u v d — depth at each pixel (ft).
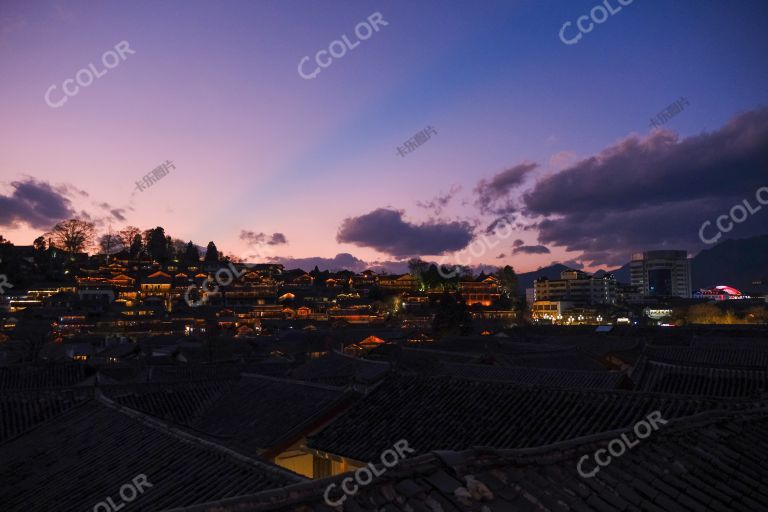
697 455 31.71
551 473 26.43
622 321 521.24
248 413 66.44
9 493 43.21
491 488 23.99
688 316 442.09
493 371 108.47
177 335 336.49
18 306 440.04
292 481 32.32
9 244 544.21
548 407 48.34
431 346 199.31
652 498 26.03
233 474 35.35
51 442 52.13
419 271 614.34
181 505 32.71
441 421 50.44
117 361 222.69
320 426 58.80
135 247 632.38
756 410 40.73
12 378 102.89
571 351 165.89
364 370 64.34
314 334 311.47
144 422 49.65
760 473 30.89
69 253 589.32
